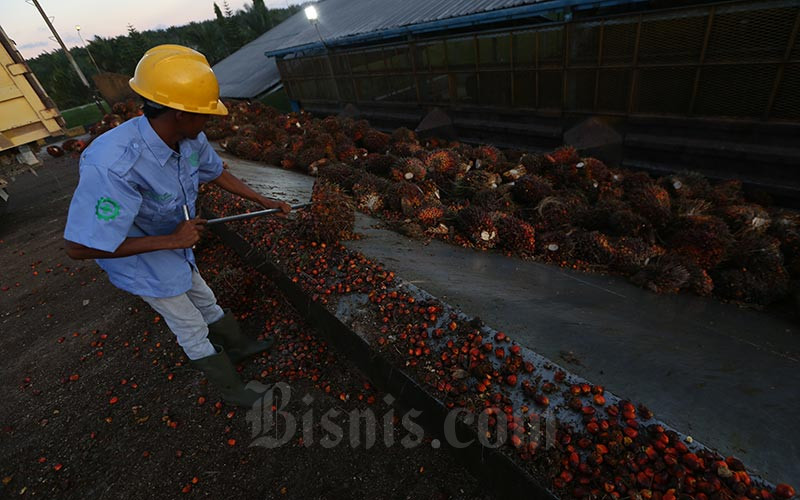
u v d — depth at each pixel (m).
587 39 7.38
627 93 7.31
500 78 9.27
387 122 13.52
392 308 3.22
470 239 5.09
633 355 2.71
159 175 2.41
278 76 18.56
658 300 3.94
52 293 6.04
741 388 2.43
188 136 2.49
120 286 2.71
